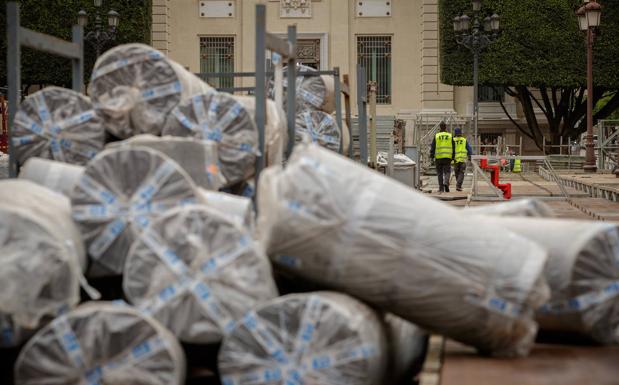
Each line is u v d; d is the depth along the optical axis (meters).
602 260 12.13
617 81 82.38
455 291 11.02
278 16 89.88
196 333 10.76
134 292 10.90
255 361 10.52
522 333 11.30
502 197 46.66
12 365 11.35
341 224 11.07
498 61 82.00
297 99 25.64
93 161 11.61
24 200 11.27
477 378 10.38
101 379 10.35
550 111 88.75
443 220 11.19
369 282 11.10
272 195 11.36
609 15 82.06
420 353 12.77
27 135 15.66
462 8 81.69
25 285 10.52
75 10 77.75
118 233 11.48
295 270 11.38
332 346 10.42
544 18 81.69
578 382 10.17
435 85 89.19
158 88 15.73
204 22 90.19
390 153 46.75
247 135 15.39
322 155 11.42
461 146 54.41
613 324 12.23
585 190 50.84
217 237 10.94
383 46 91.06
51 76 77.44
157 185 11.56
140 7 79.31
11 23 15.53
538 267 11.09
